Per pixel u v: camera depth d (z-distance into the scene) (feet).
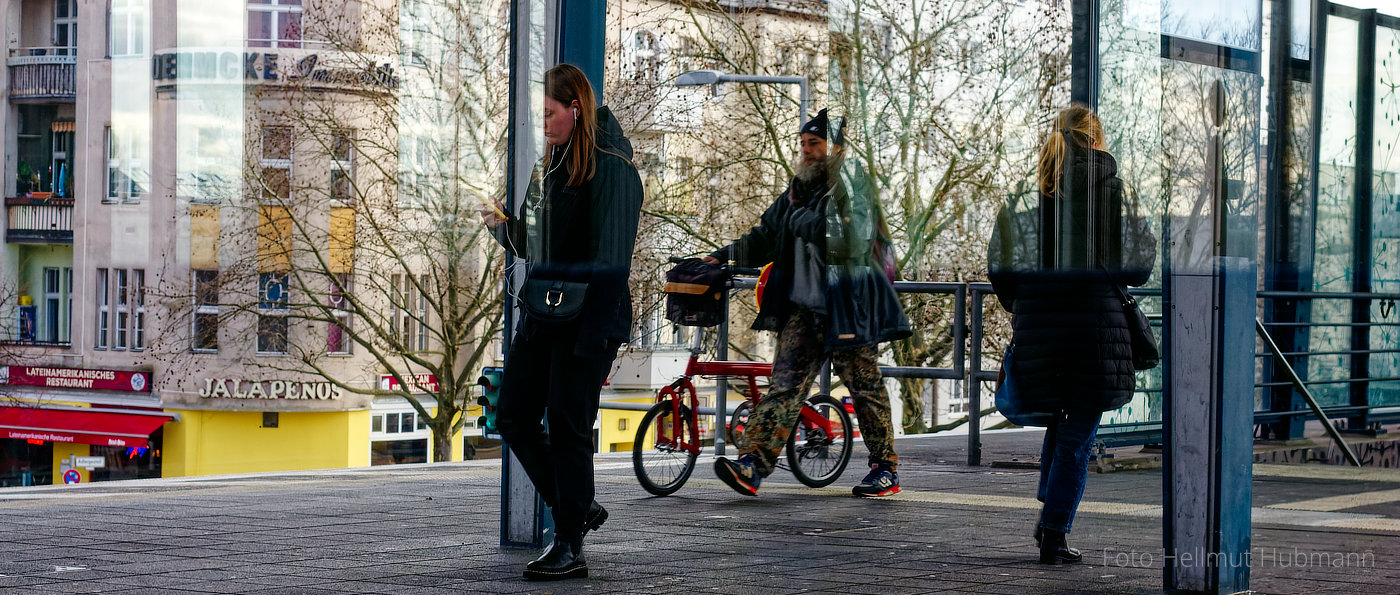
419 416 92.94
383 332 80.02
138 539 17.34
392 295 79.82
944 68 24.75
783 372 22.82
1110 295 15.62
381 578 14.24
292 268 81.66
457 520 19.62
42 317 76.59
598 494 23.73
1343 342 28.76
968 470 28.50
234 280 82.48
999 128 23.79
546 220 14.44
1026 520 19.84
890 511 20.97
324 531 18.28
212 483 27.96
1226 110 12.89
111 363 82.12
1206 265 13.12
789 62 81.41
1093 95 21.01
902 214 26.81
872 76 25.23
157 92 75.87
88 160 72.49
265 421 88.07
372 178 74.33
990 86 24.06
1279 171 29.25
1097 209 15.64
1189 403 13.21
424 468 32.89
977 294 29.50
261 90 78.64
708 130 79.51
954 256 28.35
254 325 85.10
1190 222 13.08
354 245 77.41
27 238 71.05
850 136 23.49
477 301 71.51
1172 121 12.98
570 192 14.38
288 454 88.99
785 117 80.07
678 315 24.76
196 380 84.64
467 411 78.95
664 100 77.30
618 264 14.37
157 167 76.74
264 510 21.02
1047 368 15.58
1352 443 25.53
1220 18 12.93
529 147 14.98
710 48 80.02
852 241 22.61
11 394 79.97
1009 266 15.88
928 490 24.27
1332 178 29.50
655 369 64.75
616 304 14.38
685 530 18.60
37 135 68.59
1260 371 26.66
